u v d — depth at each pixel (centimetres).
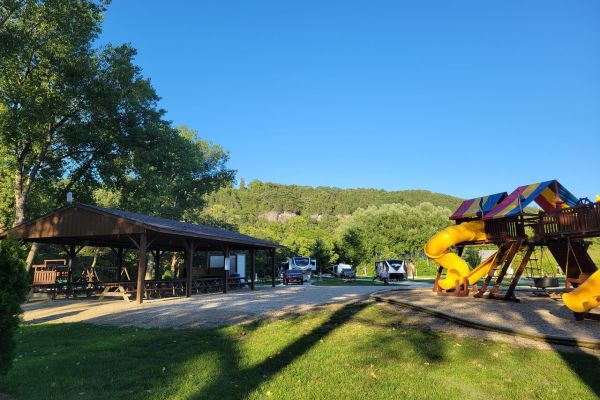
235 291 2275
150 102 2888
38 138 2328
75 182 2842
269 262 5038
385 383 568
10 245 540
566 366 616
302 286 2722
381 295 1454
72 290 1891
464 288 1430
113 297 1891
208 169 4803
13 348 535
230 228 5062
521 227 1352
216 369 643
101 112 2573
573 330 793
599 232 1109
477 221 1535
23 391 550
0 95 2244
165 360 698
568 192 1407
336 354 717
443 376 593
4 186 2783
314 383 570
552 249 1414
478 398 513
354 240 5872
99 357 720
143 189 2856
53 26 2316
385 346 757
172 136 3116
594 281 892
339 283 3244
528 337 770
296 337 852
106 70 2578
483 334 820
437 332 853
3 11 2198
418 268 5078
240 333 916
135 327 1043
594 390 531
